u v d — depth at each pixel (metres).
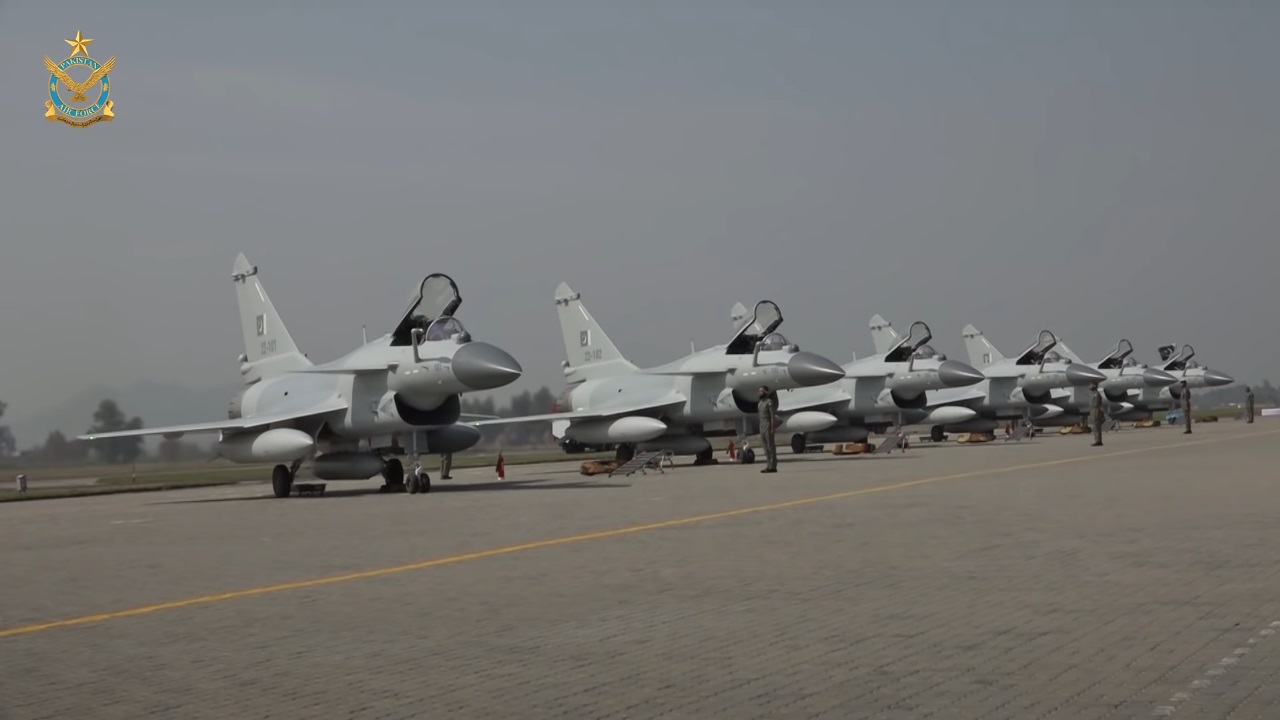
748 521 18.22
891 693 7.28
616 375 46.84
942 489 23.70
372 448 31.06
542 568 13.55
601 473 39.97
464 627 9.98
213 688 8.01
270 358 35.06
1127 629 8.93
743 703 7.16
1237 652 8.02
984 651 8.37
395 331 30.39
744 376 42.41
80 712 7.45
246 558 15.63
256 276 35.69
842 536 15.73
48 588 13.37
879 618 9.75
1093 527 15.83
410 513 22.38
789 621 9.76
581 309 48.38
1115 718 6.53
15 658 9.34
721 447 68.38
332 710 7.29
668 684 7.71
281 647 9.38
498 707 7.25
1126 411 83.94
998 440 62.31
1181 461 31.33
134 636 10.13
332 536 18.27
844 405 54.84
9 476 62.59
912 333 55.75
